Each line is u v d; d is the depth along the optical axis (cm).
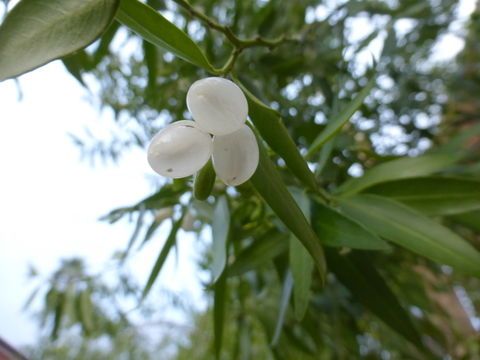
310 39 25
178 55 8
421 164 15
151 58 19
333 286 26
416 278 32
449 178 14
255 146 7
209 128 7
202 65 8
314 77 25
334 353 29
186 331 41
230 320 32
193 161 7
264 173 8
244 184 10
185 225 15
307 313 22
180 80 23
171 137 7
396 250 28
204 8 24
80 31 6
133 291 33
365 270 15
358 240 11
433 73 39
